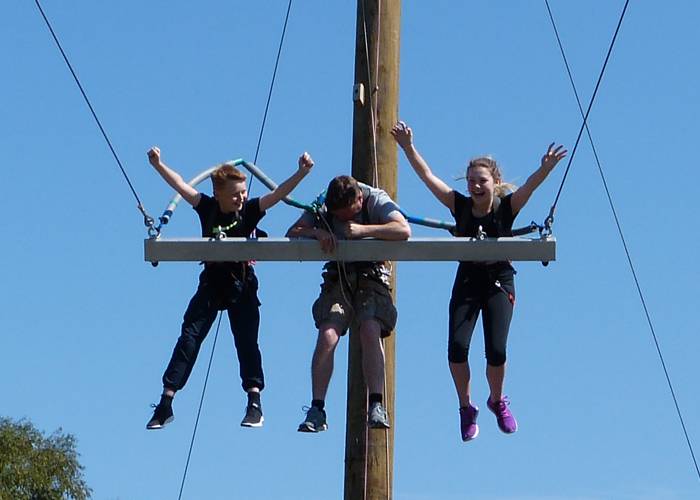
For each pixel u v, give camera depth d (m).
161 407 14.23
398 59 16.83
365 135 16.53
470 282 14.86
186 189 14.56
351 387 15.87
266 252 14.32
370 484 15.62
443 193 14.83
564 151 14.34
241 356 14.60
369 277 14.53
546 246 14.15
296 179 14.35
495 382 14.88
